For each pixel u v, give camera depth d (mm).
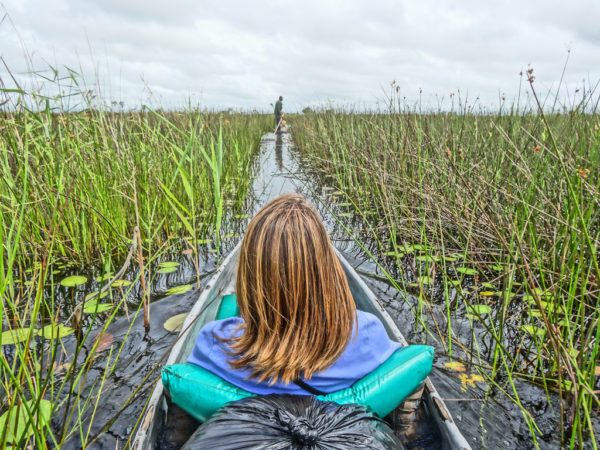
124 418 1737
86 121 3594
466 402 1847
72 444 1608
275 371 1008
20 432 1523
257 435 876
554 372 1956
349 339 1057
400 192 4234
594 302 2336
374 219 4484
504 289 2242
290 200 1061
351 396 1060
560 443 1627
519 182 3219
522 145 3629
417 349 1146
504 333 2373
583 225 1646
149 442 1179
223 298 2082
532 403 1837
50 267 2973
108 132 3736
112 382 1947
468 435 1664
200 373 1073
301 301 993
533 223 2609
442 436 1219
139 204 3598
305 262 988
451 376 2020
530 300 2514
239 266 1058
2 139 2746
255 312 1033
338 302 1027
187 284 2990
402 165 4309
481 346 2277
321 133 7883
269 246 994
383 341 1146
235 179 5863
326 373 1040
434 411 1286
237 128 8945
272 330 1011
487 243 3137
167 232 3764
